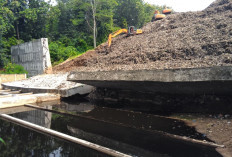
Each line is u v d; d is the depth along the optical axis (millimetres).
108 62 7270
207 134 3256
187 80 3799
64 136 3217
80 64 10805
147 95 5840
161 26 9367
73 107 5816
